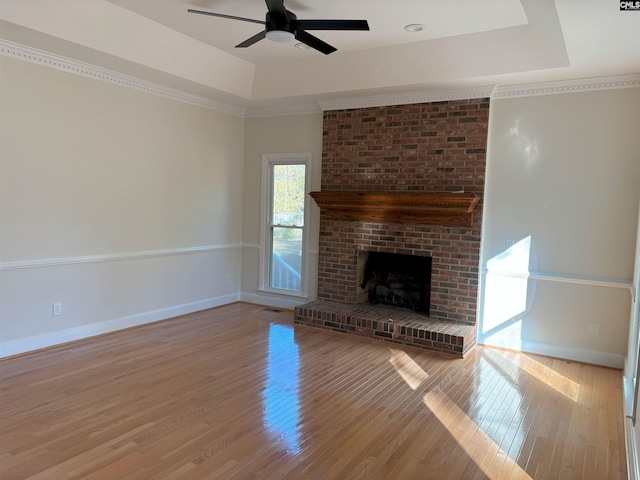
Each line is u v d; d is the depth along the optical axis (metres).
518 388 3.76
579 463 2.67
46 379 3.64
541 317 4.62
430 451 2.76
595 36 3.11
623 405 3.46
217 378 3.80
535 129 4.59
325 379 3.86
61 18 3.59
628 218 4.24
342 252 5.62
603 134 4.30
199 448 2.71
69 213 4.41
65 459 2.55
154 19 3.99
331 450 2.74
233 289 6.50
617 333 4.27
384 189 5.31
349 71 4.88
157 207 5.30
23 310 4.13
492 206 4.84
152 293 5.36
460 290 4.93
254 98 5.69
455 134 4.88
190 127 5.62
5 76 3.85
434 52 4.34
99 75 4.55
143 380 3.70
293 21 3.09
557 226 4.54
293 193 6.16
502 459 2.69
